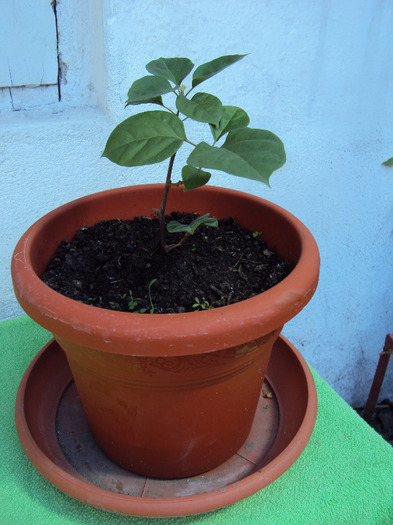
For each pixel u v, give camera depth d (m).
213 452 0.77
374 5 1.25
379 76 1.37
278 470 0.70
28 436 0.74
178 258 0.81
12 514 0.70
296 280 0.64
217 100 0.61
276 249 0.86
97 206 0.90
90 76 1.12
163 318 0.56
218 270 0.80
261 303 0.59
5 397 0.90
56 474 0.68
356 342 1.83
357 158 1.47
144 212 0.94
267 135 0.59
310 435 0.77
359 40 1.29
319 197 1.48
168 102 1.16
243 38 1.16
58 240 0.84
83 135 1.08
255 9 1.13
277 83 1.25
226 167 0.51
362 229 1.61
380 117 1.44
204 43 1.12
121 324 0.56
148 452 0.74
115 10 0.97
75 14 1.03
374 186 1.55
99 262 0.81
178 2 1.04
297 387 0.90
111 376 0.65
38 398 0.87
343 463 0.79
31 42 1.01
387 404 2.04
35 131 1.02
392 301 1.83
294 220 0.81
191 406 0.68
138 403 0.67
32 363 0.88
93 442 0.84
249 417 0.79
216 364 0.63
